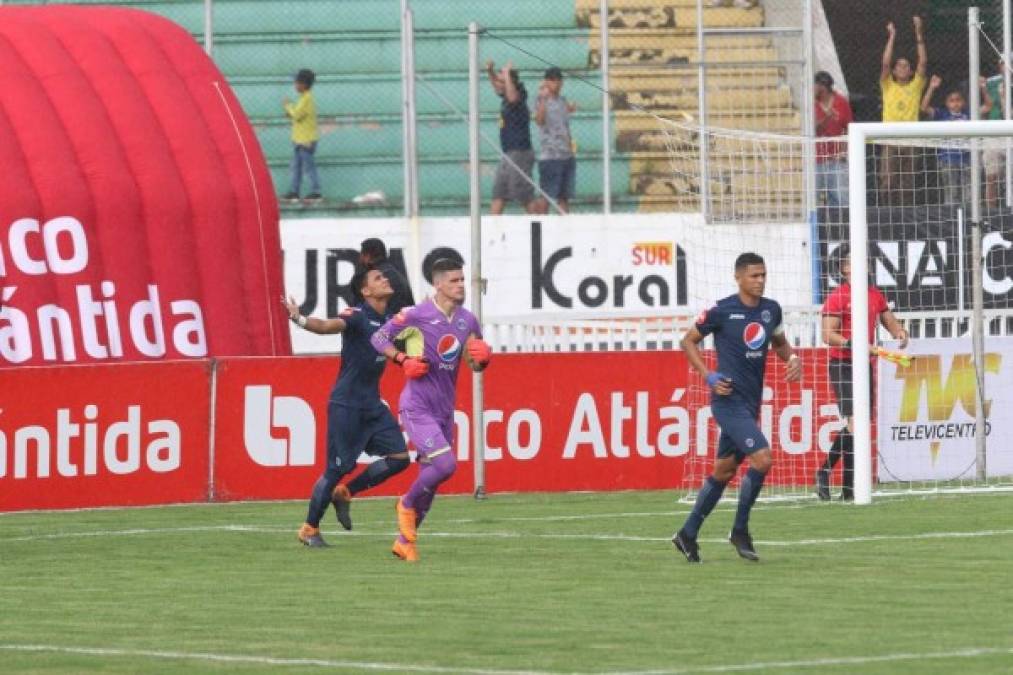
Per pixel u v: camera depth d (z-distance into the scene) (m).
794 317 54.94
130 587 32.66
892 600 29.58
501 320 56.75
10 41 62.78
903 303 61.06
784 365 52.16
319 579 33.38
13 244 58.41
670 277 67.56
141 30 65.19
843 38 72.50
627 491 52.03
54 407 47.88
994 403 54.06
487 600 30.22
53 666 24.27
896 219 60.94
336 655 24.94
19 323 57.94
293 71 73.88
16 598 31.34
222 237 61.88
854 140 46.12
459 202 71.44
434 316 36.22
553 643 25.67
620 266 67.50
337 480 38.78
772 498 48.69
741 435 34.22
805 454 52.47
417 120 72.81
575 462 52.03
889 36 69.00
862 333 45.94
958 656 24.17
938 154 60.75
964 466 53.66
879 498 48.56
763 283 34.53
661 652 24.83
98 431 48.34
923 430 52.94
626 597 30.34
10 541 40.75
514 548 38.19
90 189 60.03
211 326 61.16
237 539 40.69
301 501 49.88
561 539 39.84
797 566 34.25
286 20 74.00
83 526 43.88
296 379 50.25
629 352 52.31
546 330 57.25
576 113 72.19
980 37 70.94
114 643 26.17
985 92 68.56
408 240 66.88
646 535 40.44
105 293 59.50
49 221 59.16
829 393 52.41
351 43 73.94
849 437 47.88
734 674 23.05
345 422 38.53
